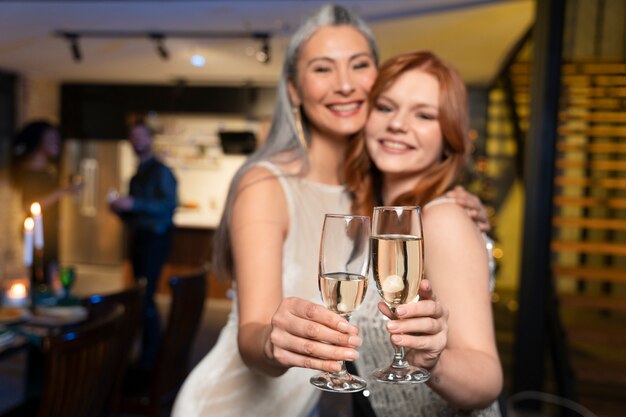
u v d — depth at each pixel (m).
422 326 0.87
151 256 5.08
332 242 0.94
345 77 1.37
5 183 9.02
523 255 3.74
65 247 10.27
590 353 4.65
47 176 4.94
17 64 8.52
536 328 3.70
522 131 7.15
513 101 7.14
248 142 9.17
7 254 9.00
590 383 4.10
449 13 5.34
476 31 5.96
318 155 1.45
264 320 1.19
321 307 0.88
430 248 1.16
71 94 9.91
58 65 8.55
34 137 4.84
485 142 9.36
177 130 9.91
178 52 7.41
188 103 9.52
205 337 5.86
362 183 1.42
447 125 1.24
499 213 9.42
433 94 1.24
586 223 4.98
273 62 7.87
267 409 1.38
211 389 1.42
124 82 9.73
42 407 1.88
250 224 1.29
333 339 0.87
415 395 1.22
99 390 2.16
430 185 1.27
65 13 5.76
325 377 0.96
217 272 1.43
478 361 1.03
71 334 1.93
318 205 1.37
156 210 5.08
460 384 1.00
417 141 1.25
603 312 5.28
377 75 1.31
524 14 5.32
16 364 4.98
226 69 8.41
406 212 0.93
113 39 6.84
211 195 9.95
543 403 3.61
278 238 1.29
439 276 1.14
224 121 9.77
